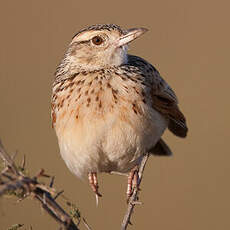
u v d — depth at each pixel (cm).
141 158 1362
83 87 1281
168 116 1398
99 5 4038
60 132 1323
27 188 770
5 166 786
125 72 1310
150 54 3522
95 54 1344
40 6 3962
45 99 3102
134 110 1269
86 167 1364
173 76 3378
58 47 3550
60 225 841
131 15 3934
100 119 1256
